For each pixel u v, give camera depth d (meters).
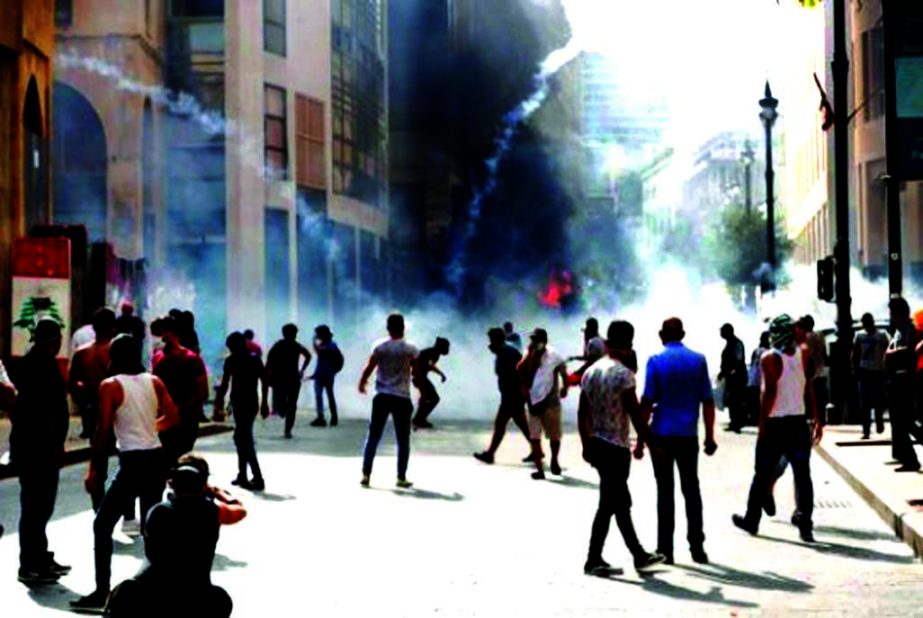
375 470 17.12
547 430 16.23
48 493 9.49
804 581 9.38
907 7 18.94
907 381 15.06
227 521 5.95
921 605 8.48
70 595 8.98
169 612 5.37
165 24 43.91
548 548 10.84
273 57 45.50
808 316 22.50
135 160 40.84
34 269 23.12
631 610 8.37
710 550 10.80
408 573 9.70
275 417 28.72
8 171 26.73
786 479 15.86
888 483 13.91
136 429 8.83
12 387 9.43
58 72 40.91
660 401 10.33
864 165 46.44
